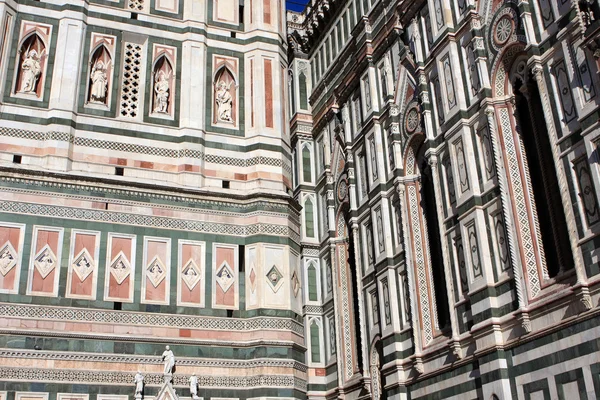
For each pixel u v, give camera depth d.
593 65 20.23
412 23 31.58
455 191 26.42
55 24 26.02
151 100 26.52
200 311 23.84
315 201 41.28
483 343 23.59
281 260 25.25
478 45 26.08
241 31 29.09
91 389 21.66
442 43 28.52
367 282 33.56
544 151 22.91
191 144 26.05
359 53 36.56
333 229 38.19
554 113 21.66
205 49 28.02
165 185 24.89
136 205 24.41
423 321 28.16
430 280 28.41
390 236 31.58
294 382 23.67
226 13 29.17
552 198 22.28
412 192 30.48
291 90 44.53
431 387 26.97
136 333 22.81
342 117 38.56
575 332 19.88
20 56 25.23
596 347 19.03
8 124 24.03
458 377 25.22
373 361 32.19
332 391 36.06
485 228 24.69
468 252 25.19
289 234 25.84
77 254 23.05
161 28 27.73
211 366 23.27
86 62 26.03
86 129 25.03
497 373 22.61
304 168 41.78
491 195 24.56
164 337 23.03
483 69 25.64
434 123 28.75
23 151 23.92
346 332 35.94
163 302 23.55
